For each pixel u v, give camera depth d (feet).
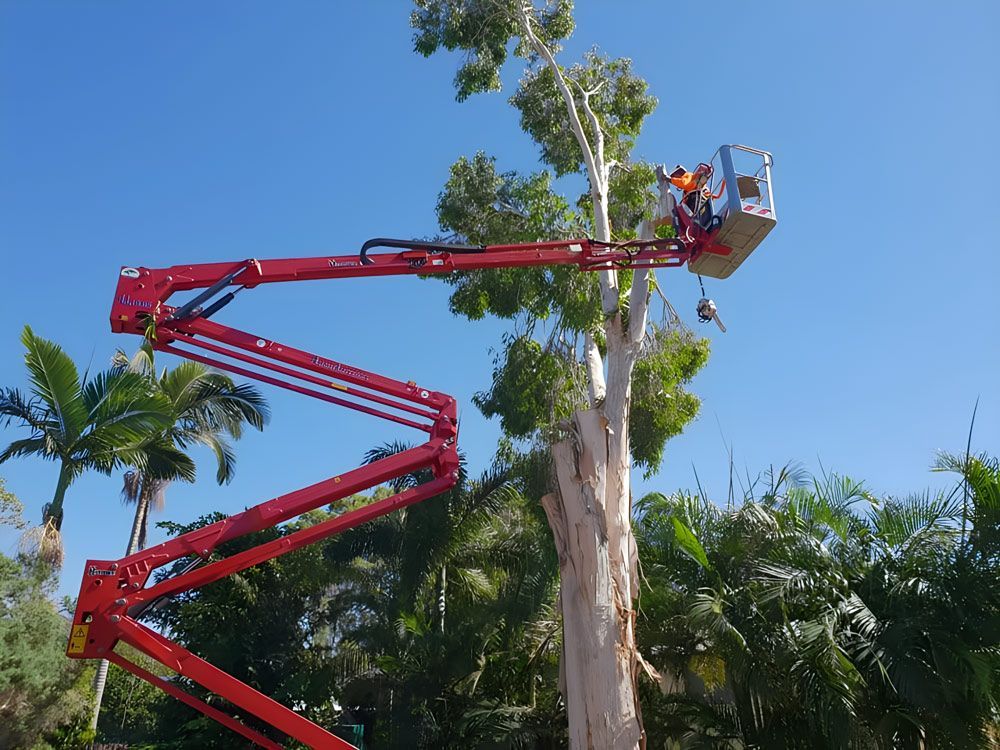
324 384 37.24
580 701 37.09
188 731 64.39
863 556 41.16
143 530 92.17
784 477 44.65
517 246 35.12
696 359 60.34
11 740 58.34
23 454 62.85
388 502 37.47
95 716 80.94
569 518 40.45
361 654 71.31
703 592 39.99
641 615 43.65
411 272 34.71
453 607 63.57
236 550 71.36
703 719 40.06
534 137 62.95
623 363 44.96
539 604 56.54
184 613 67.10
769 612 38.47
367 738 66.80
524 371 55.31
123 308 33.06
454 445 38.11
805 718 37.32
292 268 34.04
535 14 62.85
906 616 36.58
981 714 34.76
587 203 61.46
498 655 55.31
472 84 60.70
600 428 42.29
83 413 62.03
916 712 35.63
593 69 63.21
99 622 33.68
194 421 80.59
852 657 36.65
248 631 67.62
